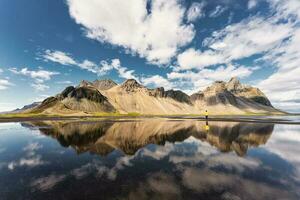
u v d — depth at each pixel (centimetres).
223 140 3425
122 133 4422
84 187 1366
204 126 6241
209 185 1398
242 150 2611
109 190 1313
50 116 16300
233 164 1942
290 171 1720
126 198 1194
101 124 7138
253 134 4234
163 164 1942
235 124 7125
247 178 1544
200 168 1808
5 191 1312
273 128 5631
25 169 1802
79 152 2509
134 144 3053
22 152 2544
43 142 3303
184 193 1266
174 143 3136
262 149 2673
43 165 1931
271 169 1775
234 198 1198
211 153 2428
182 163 1980
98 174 1644
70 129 5338
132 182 1455
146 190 1309
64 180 1507
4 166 1903
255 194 1255
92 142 3241
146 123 7675
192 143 3131
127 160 2103
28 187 1375
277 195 1241
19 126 6600
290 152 2489
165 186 1378
